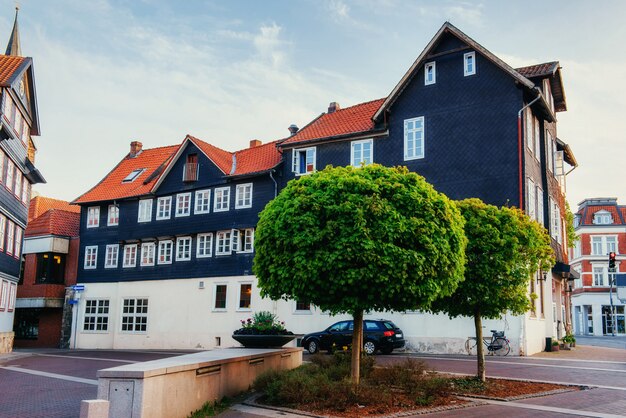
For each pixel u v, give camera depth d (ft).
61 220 142.31
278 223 38.63
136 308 126.21
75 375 60.08
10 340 108.17
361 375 45.55
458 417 34.17
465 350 82.53
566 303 120.16
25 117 111.14
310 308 100.17
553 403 39.17
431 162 91.25
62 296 137.69
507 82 86.74
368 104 110.32
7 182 102.32
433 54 94.07
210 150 121.49
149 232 127.03
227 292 112.27
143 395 28.32
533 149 91.50
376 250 36.50
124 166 149.59
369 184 38.78
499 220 45.96
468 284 44.80
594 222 215.72
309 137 106.01
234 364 41.73
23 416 35.55
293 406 37.14
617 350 94.38
